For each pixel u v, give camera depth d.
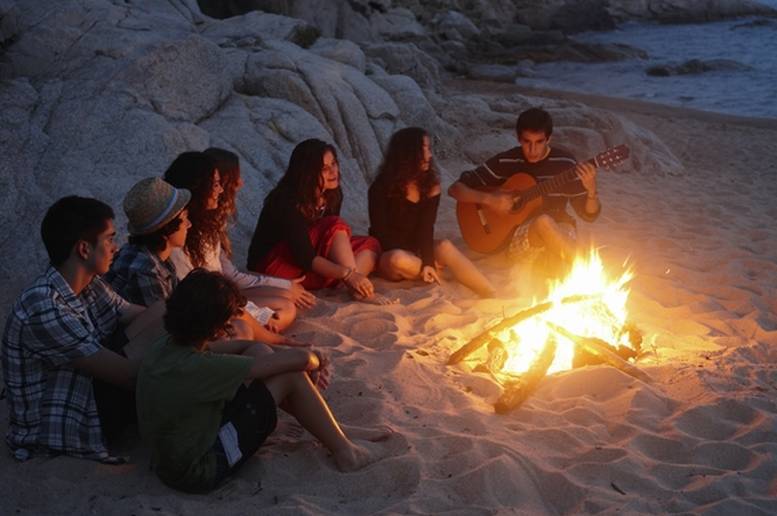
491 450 3.96
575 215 8.36
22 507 3.60
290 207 5.93
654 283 6.38
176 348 3.70
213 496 3.69
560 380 4.65
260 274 6.00
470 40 23.03
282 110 8.46
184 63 7.82
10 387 3.85
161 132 7.21
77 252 3.77
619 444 4.08
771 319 5.86
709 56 23.36
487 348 5.04
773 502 3.62
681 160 11.18
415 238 6.39
